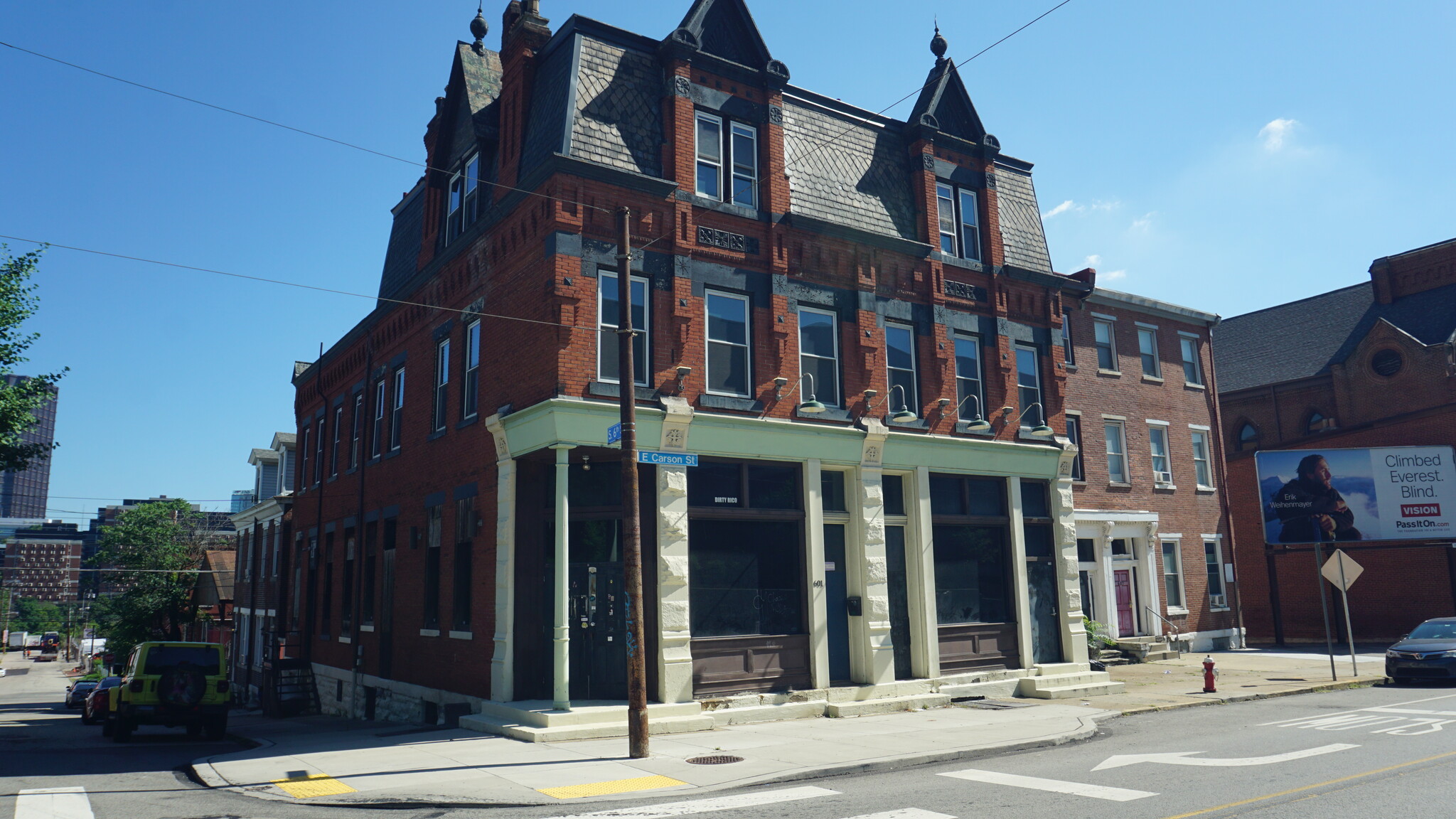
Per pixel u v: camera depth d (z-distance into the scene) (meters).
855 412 18.08
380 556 22.30
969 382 20.38
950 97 21.69
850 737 13.40
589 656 15.41
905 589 18.62
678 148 16.64
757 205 17.67
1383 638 31.47
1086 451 27.69
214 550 52.22
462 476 17.89
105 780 11.33
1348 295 39.22
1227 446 40.78
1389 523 30.41
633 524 12.23
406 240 23.67
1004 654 19.41
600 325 15.53
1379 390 35.16
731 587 16.14
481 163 19.11
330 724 21.41
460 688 17.05
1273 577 32.59
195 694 18.78
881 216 19.48
